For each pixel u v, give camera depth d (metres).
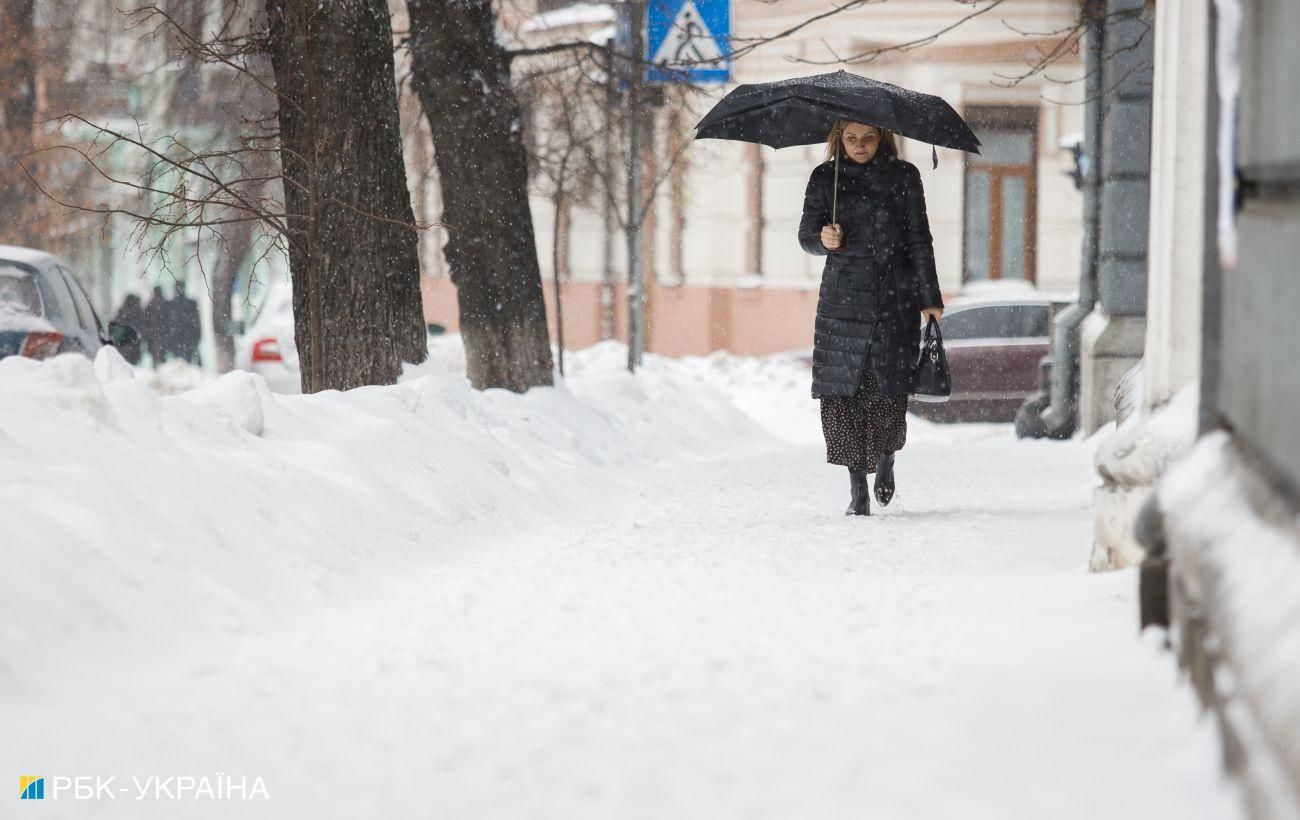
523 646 11.38
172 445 14.74
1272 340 7.83
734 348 84.44
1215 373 10.16
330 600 13.60
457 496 19.09
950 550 16.62
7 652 9.96
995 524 19.28
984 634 11.37
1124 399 26.92
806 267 81.81
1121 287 38.44
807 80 21.77
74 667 10.34
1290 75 7.39
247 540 13.73
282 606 13.09
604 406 39.62
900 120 20.48
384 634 12.17
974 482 27.64
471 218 35.34
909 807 7.35
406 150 47.28
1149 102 37.91
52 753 8.62
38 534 11.32
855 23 75.69
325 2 27.12
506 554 17.58
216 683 10.24
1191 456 9.91
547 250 93.94
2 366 14.09
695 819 7.26
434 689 10.00
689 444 40.81
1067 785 7.57
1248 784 6.43
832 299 20.98
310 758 8.49
